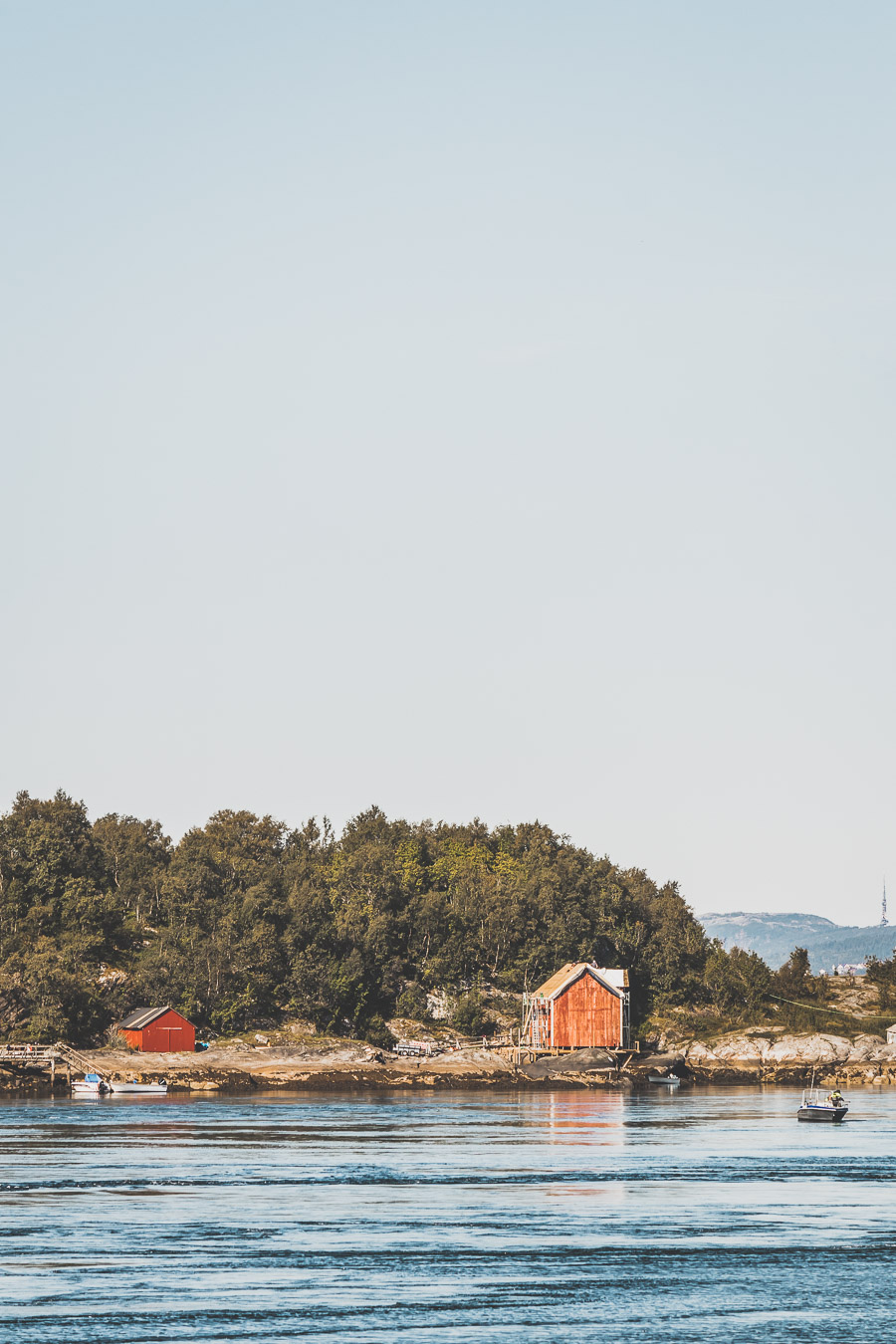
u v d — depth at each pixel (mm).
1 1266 67188
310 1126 130875
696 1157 111000
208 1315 59250
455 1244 73562
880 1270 68875
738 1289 65062
